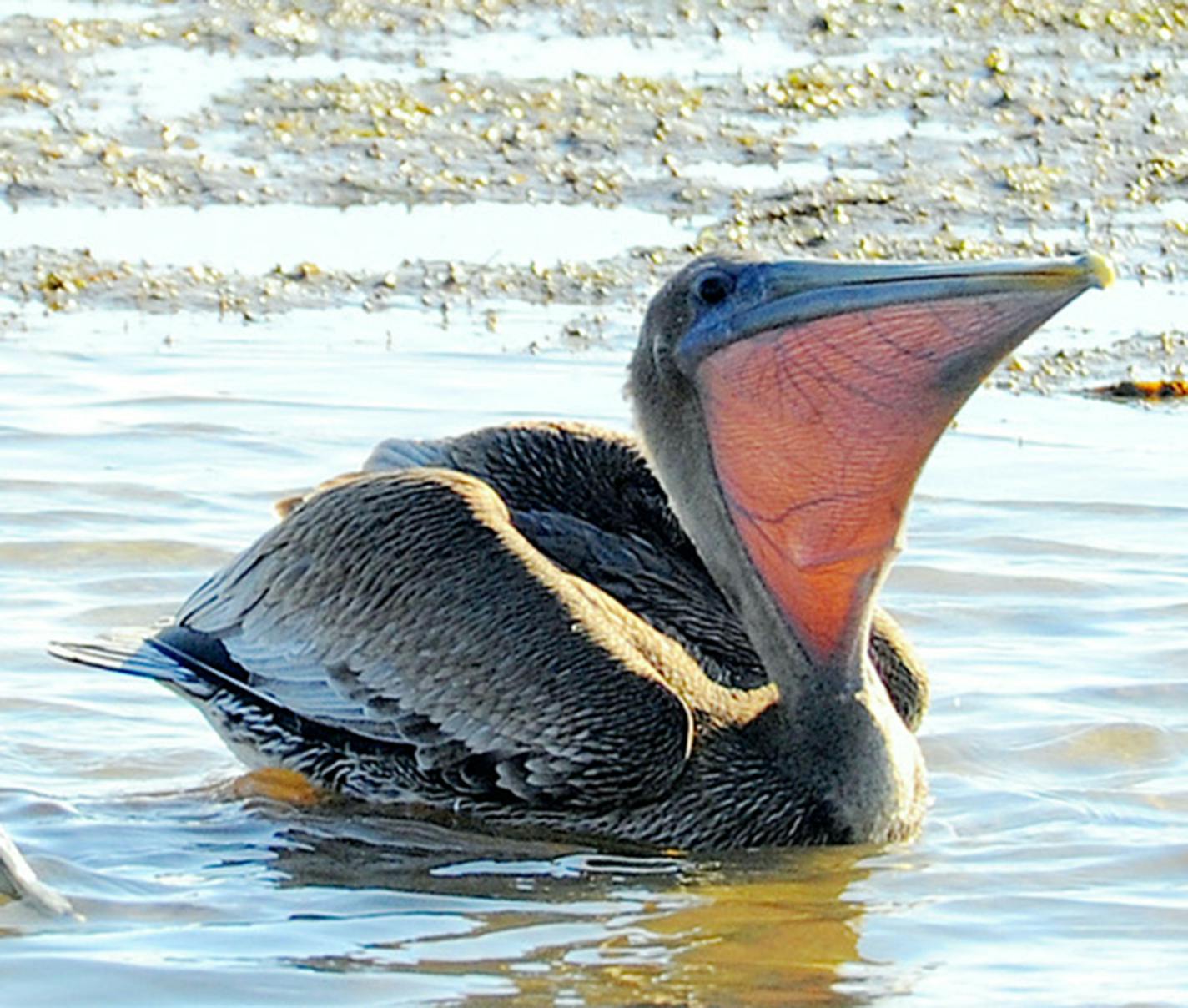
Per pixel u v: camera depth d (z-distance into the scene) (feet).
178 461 52.95
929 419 34.35
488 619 35.78
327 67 96.94
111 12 104.37
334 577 36.78
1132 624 44.98
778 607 36.11
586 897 33.55
